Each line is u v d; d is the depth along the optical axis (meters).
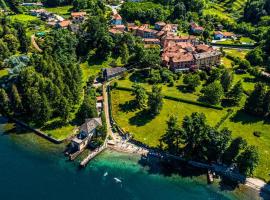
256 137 156.75
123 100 179.00
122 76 199.75
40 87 164.62
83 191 127.50
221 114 171.25
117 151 149.00
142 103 174.38
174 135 145.50
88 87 189.50
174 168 141.12
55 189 127.56
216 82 180.50
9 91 179.50
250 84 198.12
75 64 196.88
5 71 195.00
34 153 146.38
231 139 142.25
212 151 139.88
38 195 124.25
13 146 150.25
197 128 141.75
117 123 163.38
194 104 178.00
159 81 196.12
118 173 137.50
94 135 153.88
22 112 171.00
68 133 157.25
